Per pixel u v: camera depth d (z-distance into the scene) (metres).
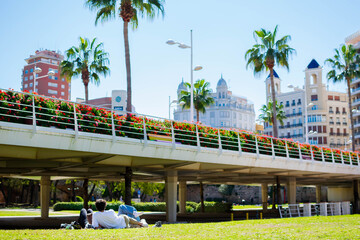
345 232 13.86
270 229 14.55
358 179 49.53
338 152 40.75
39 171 27.70
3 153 17.97
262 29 47.97
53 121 17.88
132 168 27.08
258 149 28.61
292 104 118.62
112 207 56.56
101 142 19.19
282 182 50.41
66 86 135.50
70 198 80.44
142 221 14.00
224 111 156.00
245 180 45.34
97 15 36.16
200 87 58.25
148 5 35.66
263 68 48.22
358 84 103.00
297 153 35.12
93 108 20.33
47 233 10.95
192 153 23.78
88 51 49.94
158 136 22.73
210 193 105.06
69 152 19.53
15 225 27.34
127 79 33.84
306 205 29.70
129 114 22.56
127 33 34.56
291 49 46.59
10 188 77.19
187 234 11.76
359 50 99.00
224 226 15.61
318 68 113.50
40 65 130.50
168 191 29.03
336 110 113.19
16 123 16.25
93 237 10.25
